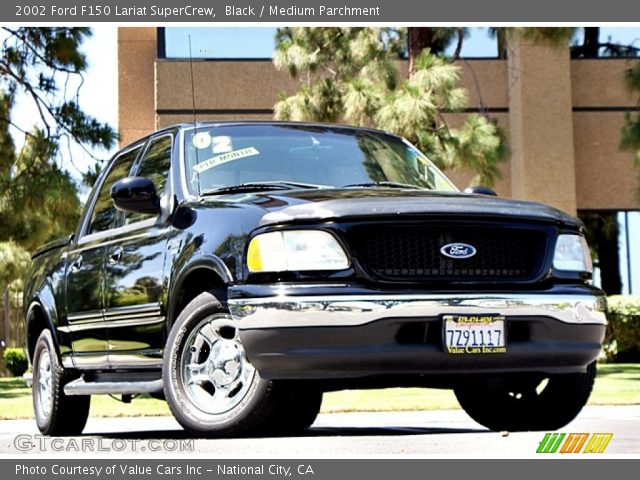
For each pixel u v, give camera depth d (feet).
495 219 16.96
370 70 54.24
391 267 16.35
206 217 17.84
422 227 16.57
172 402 17.51
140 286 19.13
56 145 55.47
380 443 16.56
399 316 15.94
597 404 31.17
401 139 22.06
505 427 20.15
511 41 54.03
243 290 16.29
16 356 78.43
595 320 17.39
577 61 73.92
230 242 16.92
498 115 72.84
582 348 17.25
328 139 20.81
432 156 50.34
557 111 70.74
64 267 22.39
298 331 15.85
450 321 16.12
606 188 73.61
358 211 16.35
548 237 17.34
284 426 18.22
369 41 54.49
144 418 29.27
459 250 16.61
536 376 18.07
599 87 73.97
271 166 19.70
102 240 21.06
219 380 17.08
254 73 71.72
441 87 51.19
